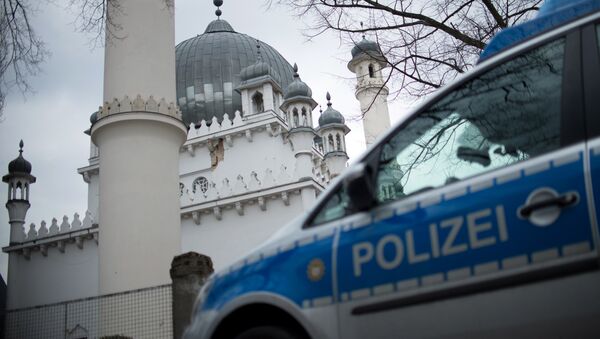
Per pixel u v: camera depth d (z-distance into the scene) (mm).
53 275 33375
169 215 15445
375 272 3635
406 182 4562
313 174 31359
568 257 3064
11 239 34625
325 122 43969
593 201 3070
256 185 30875
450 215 3496
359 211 3881
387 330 3520
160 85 16375
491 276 3260
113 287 14406
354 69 36719
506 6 11305
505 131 3887
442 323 3361
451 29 11234
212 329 4051
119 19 16406
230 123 38188
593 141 3236
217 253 30406
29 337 12539
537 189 3258
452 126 4750
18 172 36188
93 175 40312
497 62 3963
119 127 15648
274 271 4016
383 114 35688
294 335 3889
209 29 51688
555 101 3594
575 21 3693
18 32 11953
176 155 16406
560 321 3041
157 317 11492
